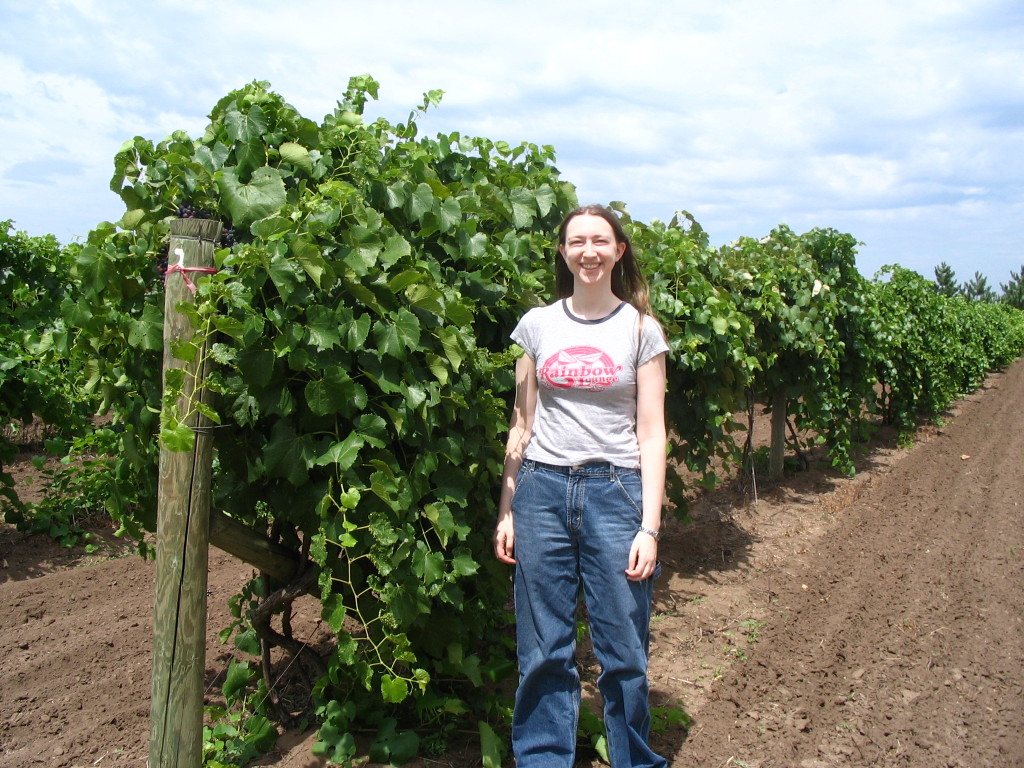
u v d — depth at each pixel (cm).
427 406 293
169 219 260
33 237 850
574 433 274
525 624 285
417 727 329
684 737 342
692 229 599
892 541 647
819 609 494
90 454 756
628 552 270
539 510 278
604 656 276
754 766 321
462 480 312
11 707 379
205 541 258
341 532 274
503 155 430
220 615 477
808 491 826
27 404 663
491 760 298
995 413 1573
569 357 273
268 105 302
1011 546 635
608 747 297
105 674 415
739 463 759
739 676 400
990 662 418
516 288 357
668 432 568
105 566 585
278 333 260
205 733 320
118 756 337
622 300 297
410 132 371
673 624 471
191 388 251
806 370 808
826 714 364
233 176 279
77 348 318
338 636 279
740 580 550
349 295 285
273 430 274
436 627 313
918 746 337
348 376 269
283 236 257
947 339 1389
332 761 306
